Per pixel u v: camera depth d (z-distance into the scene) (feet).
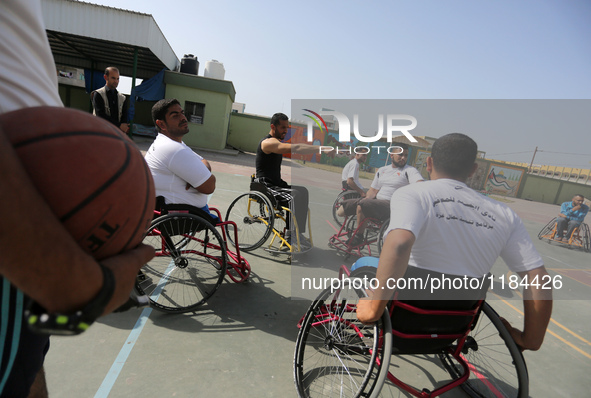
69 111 1.72
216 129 47.96
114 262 1.62
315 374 6.27
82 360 5.87
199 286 8.98
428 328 5.08
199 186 7.89
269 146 11.05
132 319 7.24
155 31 39.70
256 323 7.67
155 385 5.50
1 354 1.93
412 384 6.39
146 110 51.67
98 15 36.68
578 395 6.78
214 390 5.56
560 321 9.93
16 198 1.14
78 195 1.52
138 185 1.83
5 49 1.97
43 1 35.22
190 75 45.83
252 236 13.24
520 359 4.97
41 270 1.21
